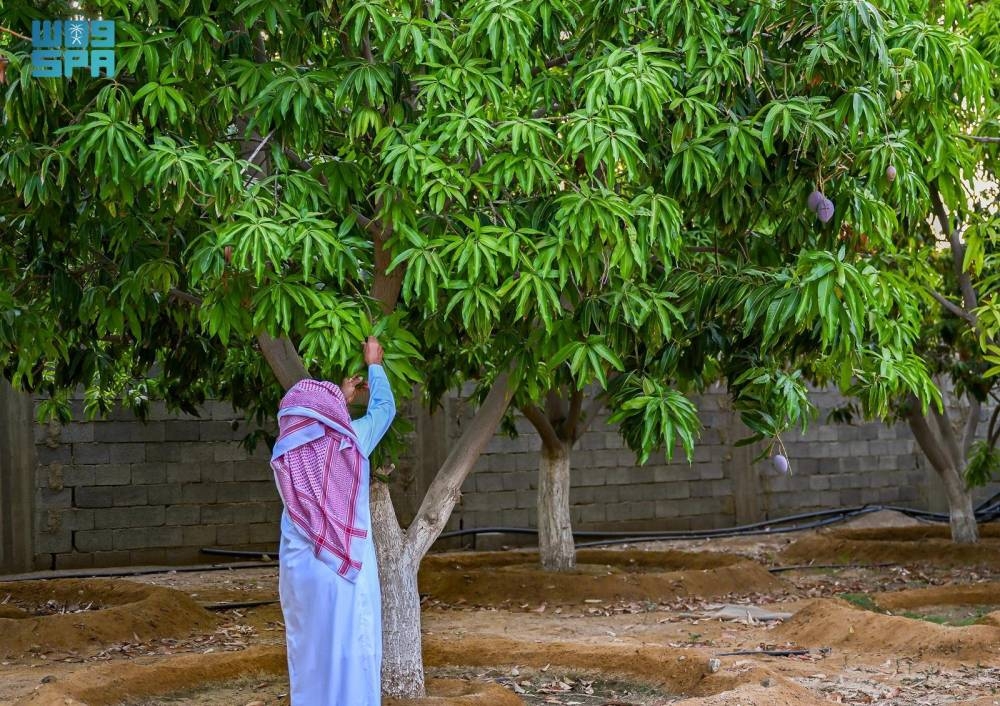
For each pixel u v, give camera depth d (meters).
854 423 18.22
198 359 8.81
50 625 8.00
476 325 4.82
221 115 5.03
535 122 4.96
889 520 17.73
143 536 13.52
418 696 5.95
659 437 5.29
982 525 15.37
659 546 15.39
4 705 6.13
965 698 5.94
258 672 6.83
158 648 8.11
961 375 13.23
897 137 5.73
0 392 12.77
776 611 9.58
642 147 5.46
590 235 4.90
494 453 15.48
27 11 4.82
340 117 5.36
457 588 10.51
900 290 7.61
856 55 5.29
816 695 5.82
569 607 10.05
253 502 14.19
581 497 16.00
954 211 9.41
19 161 4.90
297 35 5.14
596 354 5.07
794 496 17.64
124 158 4.59
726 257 6.46
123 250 6.16
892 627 7.36
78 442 13.23
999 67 9.15
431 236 5.07
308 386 4.73
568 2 5.43
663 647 6.93
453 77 4.97
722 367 6.03
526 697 6.29
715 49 5.33
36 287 7.27
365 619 4.54
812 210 5.52
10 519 12.75
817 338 5.54
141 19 5.12
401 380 5.13
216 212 4.75
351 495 4.61
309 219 4.65
